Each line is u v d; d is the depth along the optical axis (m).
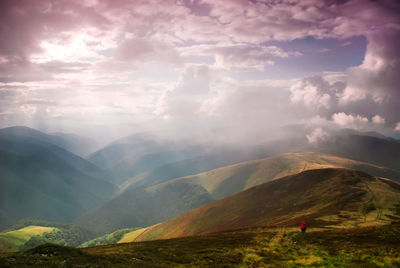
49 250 39.25
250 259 39.00
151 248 51.84
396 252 36.81
